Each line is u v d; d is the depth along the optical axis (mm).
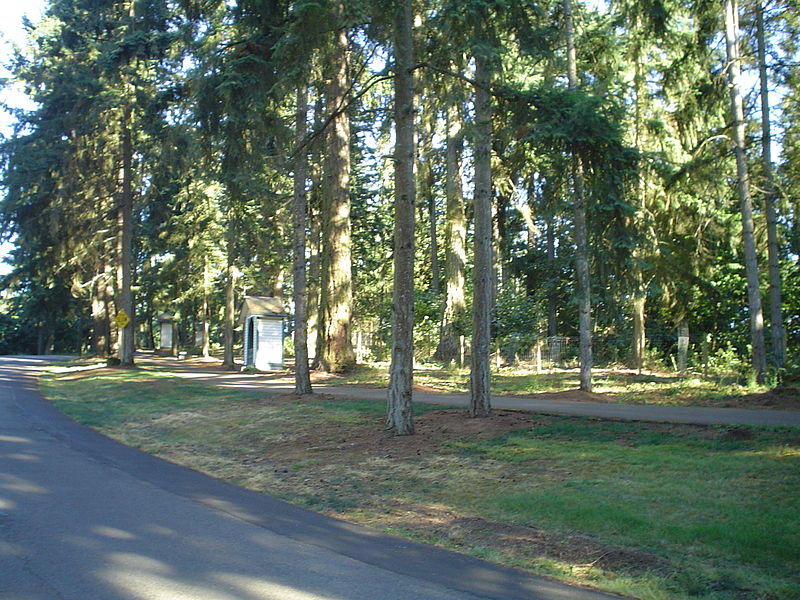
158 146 31547
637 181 14258
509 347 32469
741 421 12938
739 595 5922
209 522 8430
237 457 13766
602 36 19984
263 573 6469
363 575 6500
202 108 16172
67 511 8727
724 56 22953
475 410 14992
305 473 11867
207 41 17109
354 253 43594
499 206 31672
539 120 13500
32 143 35750
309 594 5910
